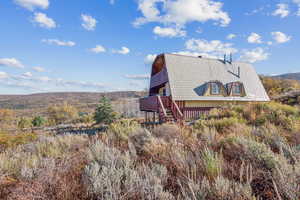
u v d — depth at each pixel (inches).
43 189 88.5
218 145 163.3
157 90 845.8
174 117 487.2
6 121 1382.9
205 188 84.3
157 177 97.7
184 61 684.1
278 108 318.7
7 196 91.1
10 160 140.3
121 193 86.8
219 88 637.9
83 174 109.7
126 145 193.8
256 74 783.7
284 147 135.5
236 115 324.8
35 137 293.6
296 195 75.2
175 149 144.1
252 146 128.3
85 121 952.3
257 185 91.9
